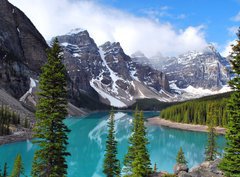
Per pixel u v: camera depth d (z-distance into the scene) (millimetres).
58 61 30641
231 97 29438
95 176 72812
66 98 31438
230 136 29125
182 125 186750
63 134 30250
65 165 31078
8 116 121938
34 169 30203
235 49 28938
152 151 105188
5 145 99125
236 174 28625
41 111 30266
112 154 55375
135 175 48344
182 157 66438
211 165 44719
